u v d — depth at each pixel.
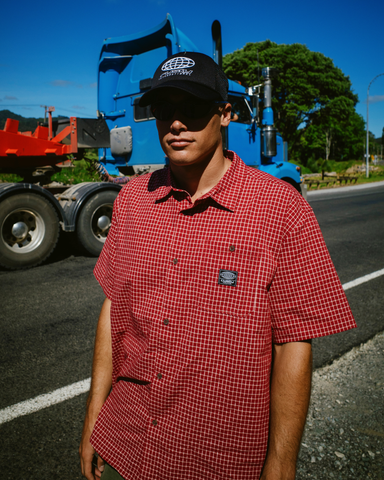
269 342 0.97
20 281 4.81
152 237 1.06
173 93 1.01
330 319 0.94
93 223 5.93
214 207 0.99
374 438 2.06
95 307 3.99
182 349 0.97
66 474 1.87
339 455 1.95
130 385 1.06
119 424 1.06
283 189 0.97
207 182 1.05
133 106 6.36
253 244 0.94
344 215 10.86
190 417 0.97
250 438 0.95
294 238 0.94
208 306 0.96
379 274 5.04
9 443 2.07
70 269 5.34
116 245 1.20
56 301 4.15
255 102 6.78
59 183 6.27
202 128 1.00
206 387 0.96
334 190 21.31
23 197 5.13
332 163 51.84
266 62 33.00
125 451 1.04
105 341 1.25
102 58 6.46
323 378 2.65
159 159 6.09
